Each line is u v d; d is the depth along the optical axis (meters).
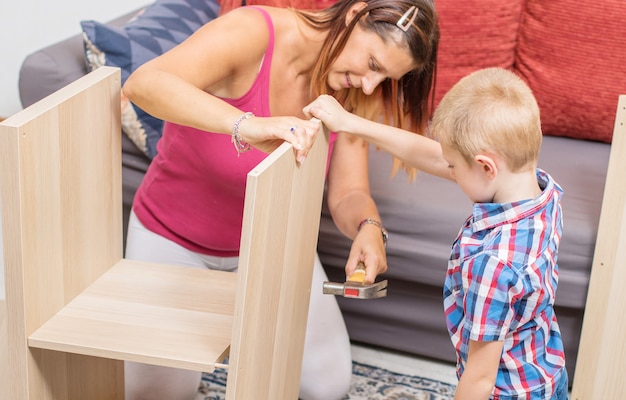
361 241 1.66
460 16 2.30
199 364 1.23
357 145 1.85
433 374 2.04
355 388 1.96
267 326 1.30
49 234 1.29
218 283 1.49
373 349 2.13
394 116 1.68
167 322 1.34
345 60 1.50
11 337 1.27
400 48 1.48
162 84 1.38
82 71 2.11
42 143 1.24
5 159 1.18
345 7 1.50
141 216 1.74
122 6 2.96
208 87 1.58
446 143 1.28
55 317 1.33
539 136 1.25
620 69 2.24
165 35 2.15
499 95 1.23
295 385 1.63
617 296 1.74
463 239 1.29
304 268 1.51
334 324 1.90
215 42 1.48
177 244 1.73
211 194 1.68
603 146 2.31
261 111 1.59
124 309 1.37
